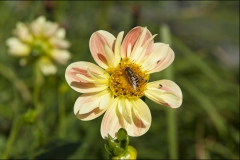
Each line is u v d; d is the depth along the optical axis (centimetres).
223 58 72
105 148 29
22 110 54
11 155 50
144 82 31
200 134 60
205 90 64
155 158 57
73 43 65
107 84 30
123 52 31
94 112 30
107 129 30
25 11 67
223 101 63
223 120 60
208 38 73
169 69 50
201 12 73
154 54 31
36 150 40
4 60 61
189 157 59
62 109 46
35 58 49
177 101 30
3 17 66
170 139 47
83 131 55
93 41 30
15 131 38
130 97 30
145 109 30
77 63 30
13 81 56
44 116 54
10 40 50
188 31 76
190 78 66
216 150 59
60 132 47
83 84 30
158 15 75
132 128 30
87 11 70
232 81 68
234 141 60
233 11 74
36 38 49
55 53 49
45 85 48
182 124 62
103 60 30
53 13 63
